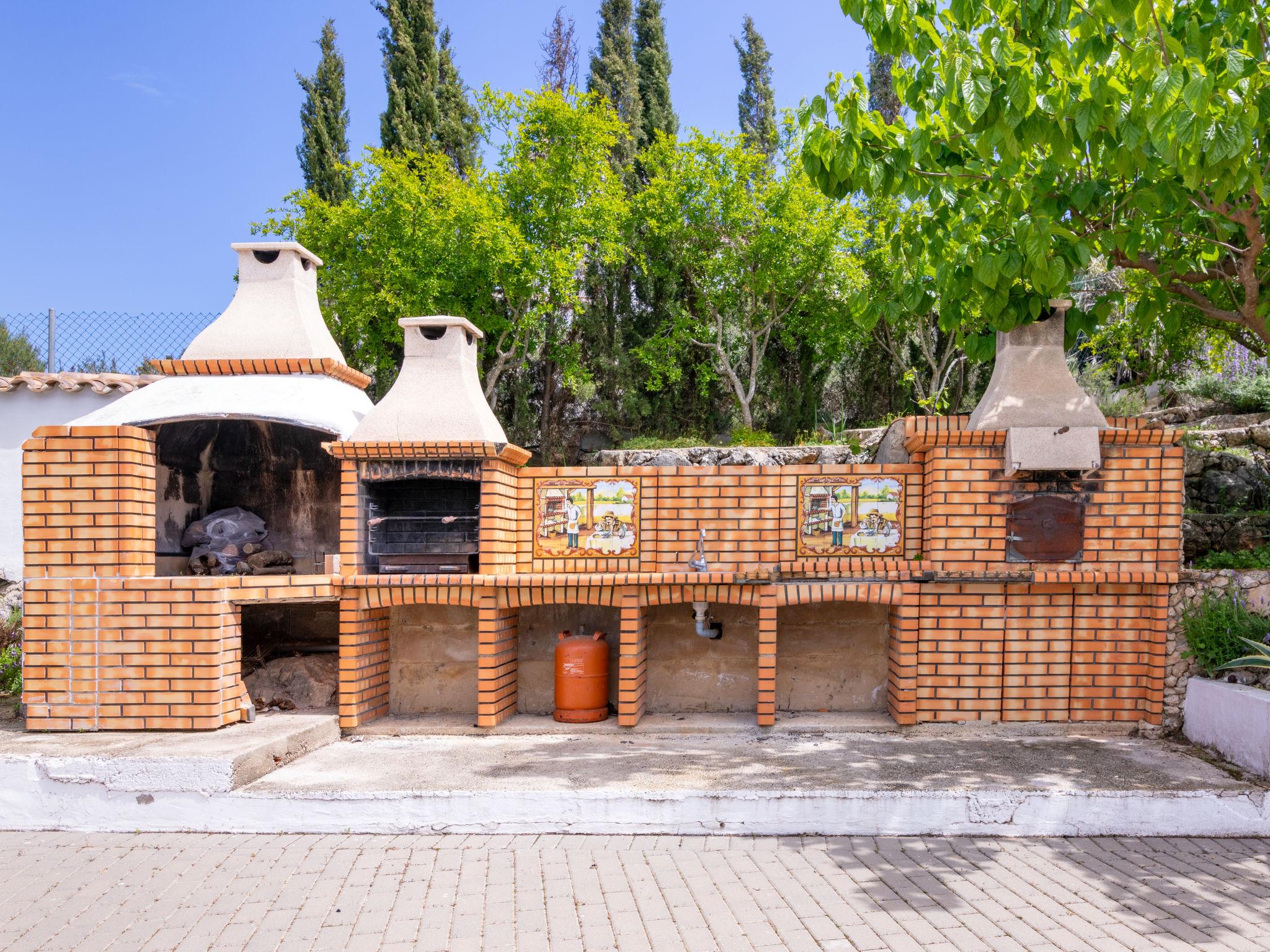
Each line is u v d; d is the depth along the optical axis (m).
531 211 17.77
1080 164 6.77
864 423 21.41
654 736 7.50
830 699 8.31
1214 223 6.58
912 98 6.36
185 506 9.27
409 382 8.12
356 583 7.68
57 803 5.95
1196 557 8.88
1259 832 5.64
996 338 7.96
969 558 7.40
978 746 6.99
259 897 4.79
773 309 18.94
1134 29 5.14
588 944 4.21
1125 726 7.37
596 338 19.67
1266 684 6.70
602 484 8.12
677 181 18.67
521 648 8.59
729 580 7.58
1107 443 7.38
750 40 27.62
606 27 26.14
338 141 23.91
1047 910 4.53
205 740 6.59
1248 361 13.40
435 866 5.22
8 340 14.63
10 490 10.04
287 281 8.82
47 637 7.02
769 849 5.45
